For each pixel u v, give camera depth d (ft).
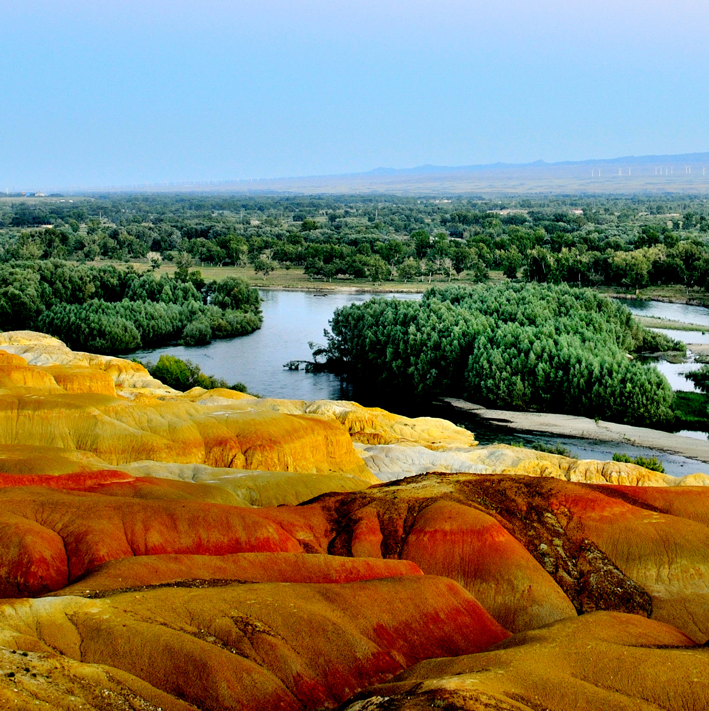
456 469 260.83
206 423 249.34
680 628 163.53
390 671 126.21
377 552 179.32
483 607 164.66
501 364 378.12
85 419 236.63
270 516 186.09
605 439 327.47
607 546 181.88
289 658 118.93
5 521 155.63
